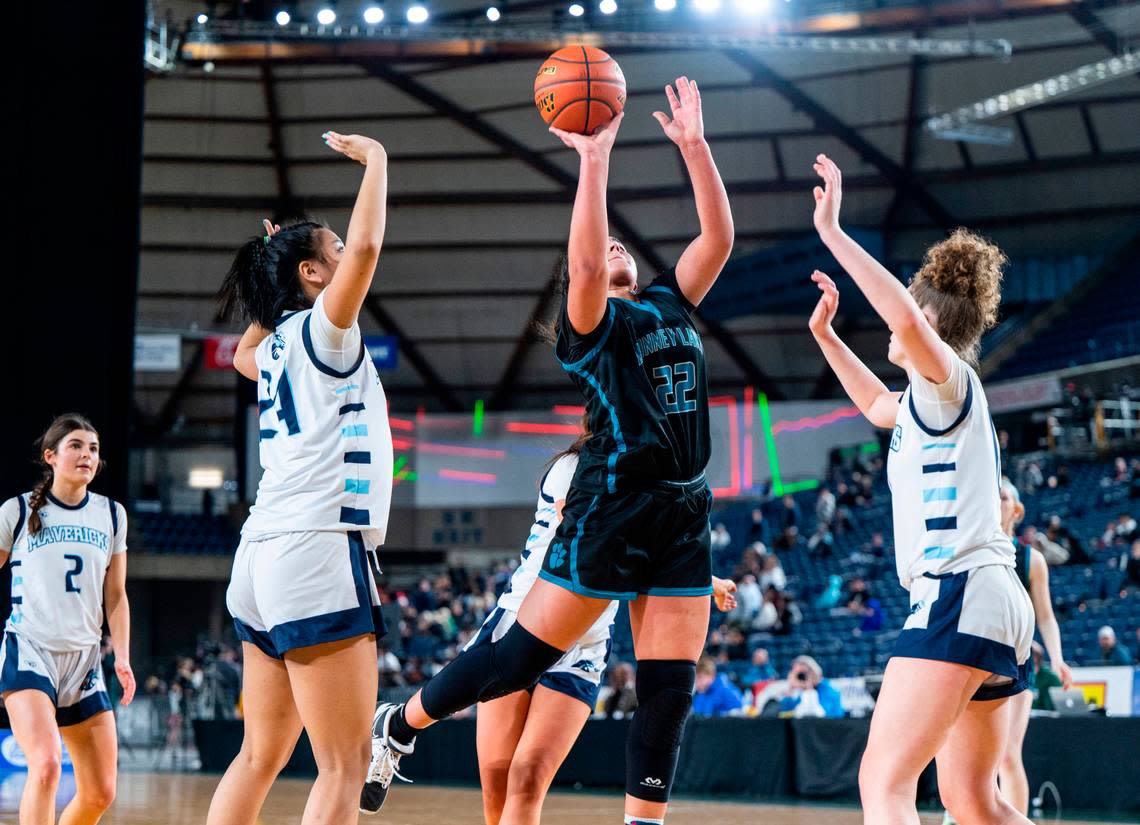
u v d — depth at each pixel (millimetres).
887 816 2809
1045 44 22484
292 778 12227
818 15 21125
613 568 3086
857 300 25906
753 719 9867
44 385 8672
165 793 9969
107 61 9023
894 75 23766
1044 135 24484
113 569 4637
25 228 8750
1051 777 8242
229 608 3262
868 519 20609
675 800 9383
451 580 23594
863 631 15008
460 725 11828
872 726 2971
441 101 24984
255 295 3379
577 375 3227
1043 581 5152
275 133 25766
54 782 4199
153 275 27797
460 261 28203
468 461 28703
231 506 27844
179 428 30641
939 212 26312
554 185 26719
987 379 25766
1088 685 9898
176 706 17656
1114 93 23312
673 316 3312
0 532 4453
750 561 17516
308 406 3100
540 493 3859
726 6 20859
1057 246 26344
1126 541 15359
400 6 22188
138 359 25828
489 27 21438
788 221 26750
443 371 29844
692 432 3203
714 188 3439
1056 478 19297
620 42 20938
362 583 3064
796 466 26953
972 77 23578
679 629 3189
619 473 3115
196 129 25531
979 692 3076
